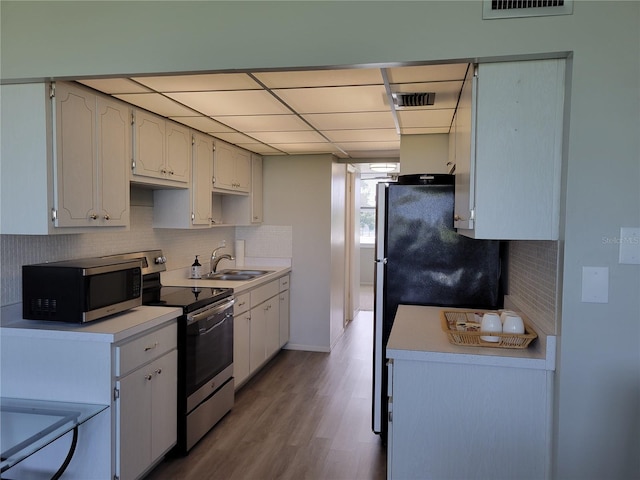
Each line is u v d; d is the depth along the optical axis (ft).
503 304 9.32
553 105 5.49
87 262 7.97
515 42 5.32
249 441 9.68
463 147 6.84
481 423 6.09
